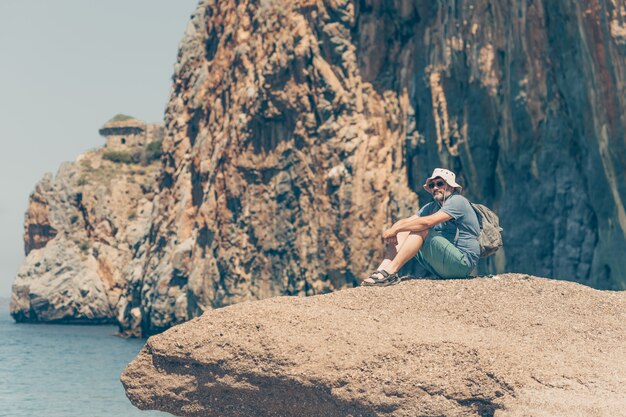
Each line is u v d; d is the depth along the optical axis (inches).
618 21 1242.0
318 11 1881.2
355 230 1811.0
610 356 308.3
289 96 1914.4
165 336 337.4
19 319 4035.4
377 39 1859.0
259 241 1994.3
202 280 2175.2
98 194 3919.8
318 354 311.3
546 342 319.6
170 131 2625.5
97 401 971.3
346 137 1841.8
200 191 2343.8
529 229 1509.6
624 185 1283.2
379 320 336.8
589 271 1416.1
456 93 1636.3
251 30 2153.1
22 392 1096.2
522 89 1467.8
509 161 1537.9
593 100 1309.1
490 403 285.0
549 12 1391.5
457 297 357.1
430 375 294.2
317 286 1859.0
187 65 2610.7
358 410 299.9
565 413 267.1
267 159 1989.4
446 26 1646.2
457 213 373.7
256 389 317.4
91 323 3789.4
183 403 333.1
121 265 3799.2
